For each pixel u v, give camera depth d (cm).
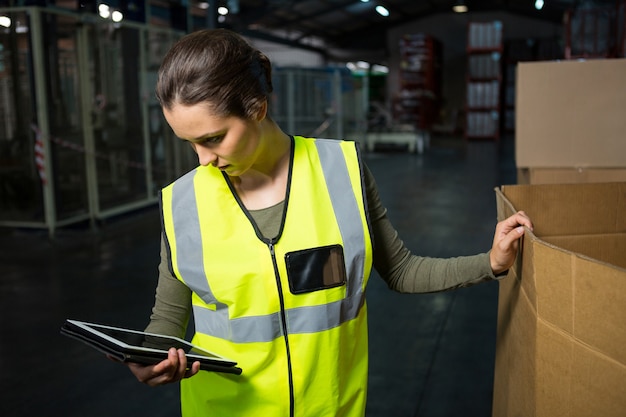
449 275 104
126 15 643
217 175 98
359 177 101
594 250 109
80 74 586
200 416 105
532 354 86
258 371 98
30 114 555
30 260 495
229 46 82
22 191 574
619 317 67
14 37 541
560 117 163
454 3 2100
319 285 96
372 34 2314
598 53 677
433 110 1766
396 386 269
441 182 913
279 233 95
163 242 101
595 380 72
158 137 721
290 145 100
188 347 93
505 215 102
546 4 1844
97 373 287
